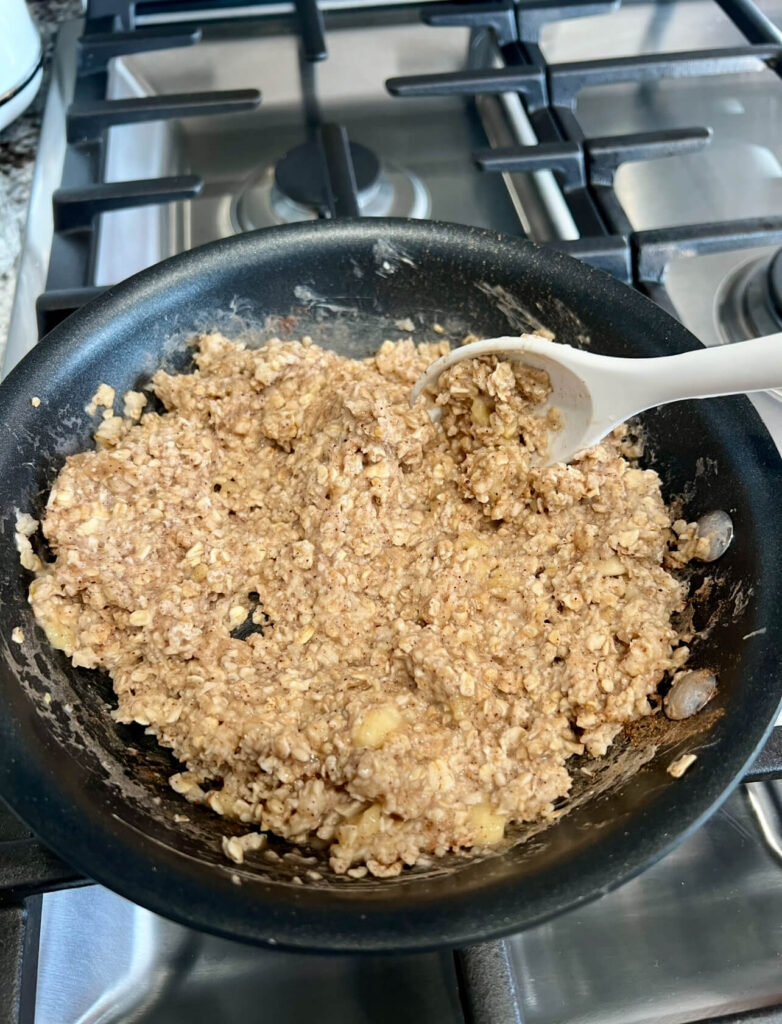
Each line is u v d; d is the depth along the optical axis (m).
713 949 0.28
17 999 0.22
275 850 0.25
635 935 0.28
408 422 0.32
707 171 0.45
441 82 0.42
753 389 0.27
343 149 0.39
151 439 0.32
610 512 0.31
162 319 0.33
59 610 0.29
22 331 0.35
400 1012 0.26
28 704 0.25
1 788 0.21
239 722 0.27
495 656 0.29
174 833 0.24
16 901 0.23
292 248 0.33
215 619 0.30
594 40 0.51
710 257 0.40
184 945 0.28
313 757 0.26
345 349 0.37
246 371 0.34
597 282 0.32
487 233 0.34
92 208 0.37
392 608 0.31
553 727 0.27
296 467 0.33
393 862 0.24
